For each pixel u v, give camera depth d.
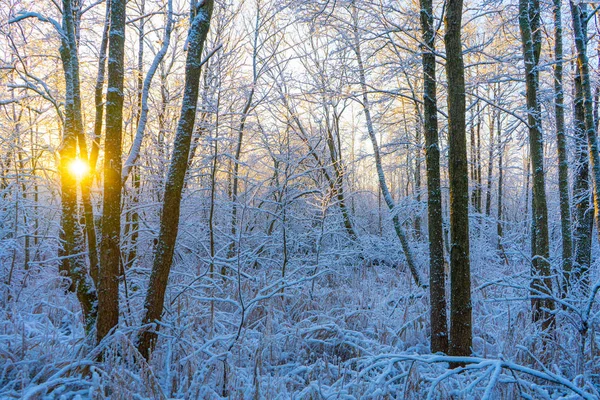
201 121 8.34
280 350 5.32
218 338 4.63
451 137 4.39
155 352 4.61
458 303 4.38
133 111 8.28
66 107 4.97
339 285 8.88
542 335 5.16
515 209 17.84
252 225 10.09
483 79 7.27
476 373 4.07
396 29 6.71
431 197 5.06
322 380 4.49
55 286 8.20
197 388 3.97
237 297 6.93
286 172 9.08
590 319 5.18
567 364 4.71
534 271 6.05
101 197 6.48
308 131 11.94
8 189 8.50
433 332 4.92
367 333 6.04
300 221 10.48
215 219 10.26
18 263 9.02
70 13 5.09
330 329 5.66
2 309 6.22
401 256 11.50
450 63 4.39
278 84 9.99
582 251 7.04
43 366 4.18
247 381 4.19
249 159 10.66
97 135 5.41
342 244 11.64
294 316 6.84
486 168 13.77
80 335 5.11
